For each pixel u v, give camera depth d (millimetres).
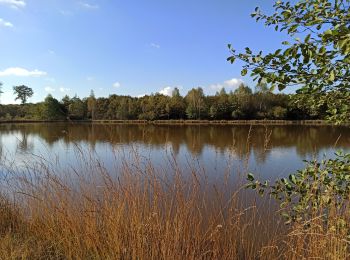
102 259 3789
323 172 3010
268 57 2809
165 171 4785
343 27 2402
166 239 3666
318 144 24828
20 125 57594
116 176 4598
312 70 2854
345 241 2664
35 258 3855
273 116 66812
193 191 4027
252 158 15430
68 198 4660
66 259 3861
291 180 3324
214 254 3631
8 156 7727
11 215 5141
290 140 29094
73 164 7035
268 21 3109
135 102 60000
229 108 74438
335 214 2820
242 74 3090
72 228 4176
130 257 3828
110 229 4016
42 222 4664
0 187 5656
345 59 2484
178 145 20078
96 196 4488
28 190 5172
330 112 3256
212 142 26359
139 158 4703
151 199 4137
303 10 2863
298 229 3023
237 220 3805
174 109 76250
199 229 3820
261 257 3654
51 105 60094
